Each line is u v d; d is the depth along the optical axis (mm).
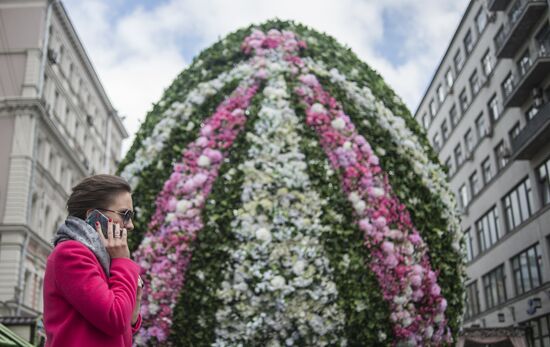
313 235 5035
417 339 5207
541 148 23312
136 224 5414
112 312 2018
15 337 4371
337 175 5328
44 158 30125
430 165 5992
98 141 40438
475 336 21438
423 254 5402
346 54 6508
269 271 4852
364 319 4957
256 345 4828
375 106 5953
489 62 29438
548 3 21922
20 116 28609
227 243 5000
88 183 2299
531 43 24125
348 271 5008
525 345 21078
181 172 5488
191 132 5750
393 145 5863
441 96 38312
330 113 5676
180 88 6164
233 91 5883
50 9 30938
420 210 5625
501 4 26812
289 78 5910
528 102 24625
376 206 5301
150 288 5078
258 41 6234
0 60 29562
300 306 4848
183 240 5133
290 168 5227
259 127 5469
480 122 31141
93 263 2105
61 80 33156
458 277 5711
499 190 28047
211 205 5199
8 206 27266
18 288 26125
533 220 24109
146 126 5984
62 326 2047
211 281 4961
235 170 5309
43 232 29922
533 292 24125
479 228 31578
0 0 30250
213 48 6438
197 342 4910
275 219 5020
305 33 6480
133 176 5680
